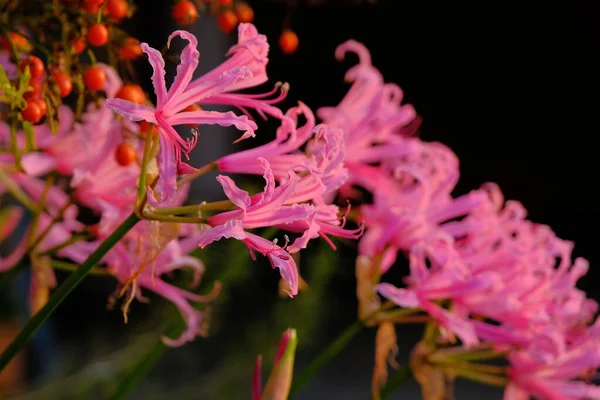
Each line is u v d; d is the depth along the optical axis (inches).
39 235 41.5
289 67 224.4
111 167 39.5
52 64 37.4
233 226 35.0
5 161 40.7
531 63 250.7
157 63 35.0
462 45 249.1
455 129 257.3
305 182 35.8
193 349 108.8
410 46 246.8
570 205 257.4
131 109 35.0
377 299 42.5
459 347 42.7
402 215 42.0
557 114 254.7
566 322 43.3
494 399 148.1
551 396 42.3
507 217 43.5
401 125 43.6
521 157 258.5
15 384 87.1
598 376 42.6
